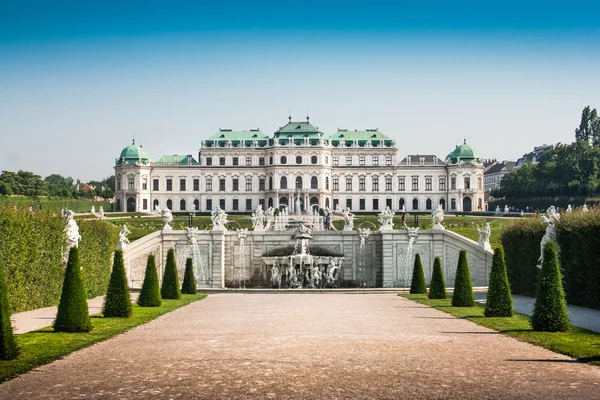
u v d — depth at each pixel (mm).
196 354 22750
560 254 44344
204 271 65000
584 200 149625
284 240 67188
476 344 24922
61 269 44469
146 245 64375
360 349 23641
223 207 192250
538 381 18734
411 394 17312
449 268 64812
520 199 176875
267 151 190625
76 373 19828
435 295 46469
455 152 195750
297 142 187250
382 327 29906
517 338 26453
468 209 192375
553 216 46031
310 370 20047
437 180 193500
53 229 43438
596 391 17641
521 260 53125
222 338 26438
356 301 45344
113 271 34500
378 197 192750
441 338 26391
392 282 65562
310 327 29875
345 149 192625
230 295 52562
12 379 19094
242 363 21109
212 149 192250
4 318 21828
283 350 23422
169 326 30844
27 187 169750
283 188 186750
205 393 17375
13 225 38531
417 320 32812
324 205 187500
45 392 17578
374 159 193250
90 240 49531
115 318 33531
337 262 66188
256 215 69000
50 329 29406
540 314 28703
